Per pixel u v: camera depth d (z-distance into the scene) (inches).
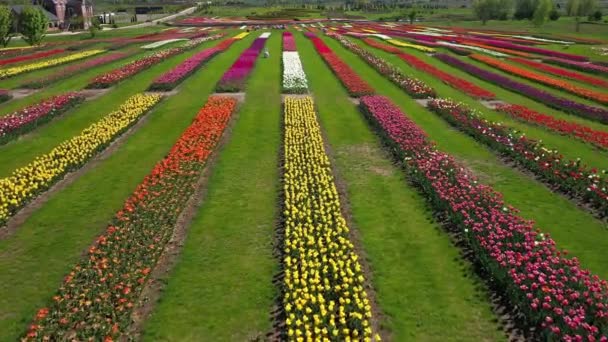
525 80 1603.1
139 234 575.2
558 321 417.1
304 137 948.6
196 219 647.1
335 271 501.0
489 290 493.0
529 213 660.7
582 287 457.1
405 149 858.8
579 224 629.9
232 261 548.7
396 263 543.2
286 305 449.1
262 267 537.3
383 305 472.7
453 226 620.1
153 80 1523.1
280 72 1686.8
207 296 488.1
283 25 4015.8
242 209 676.1
